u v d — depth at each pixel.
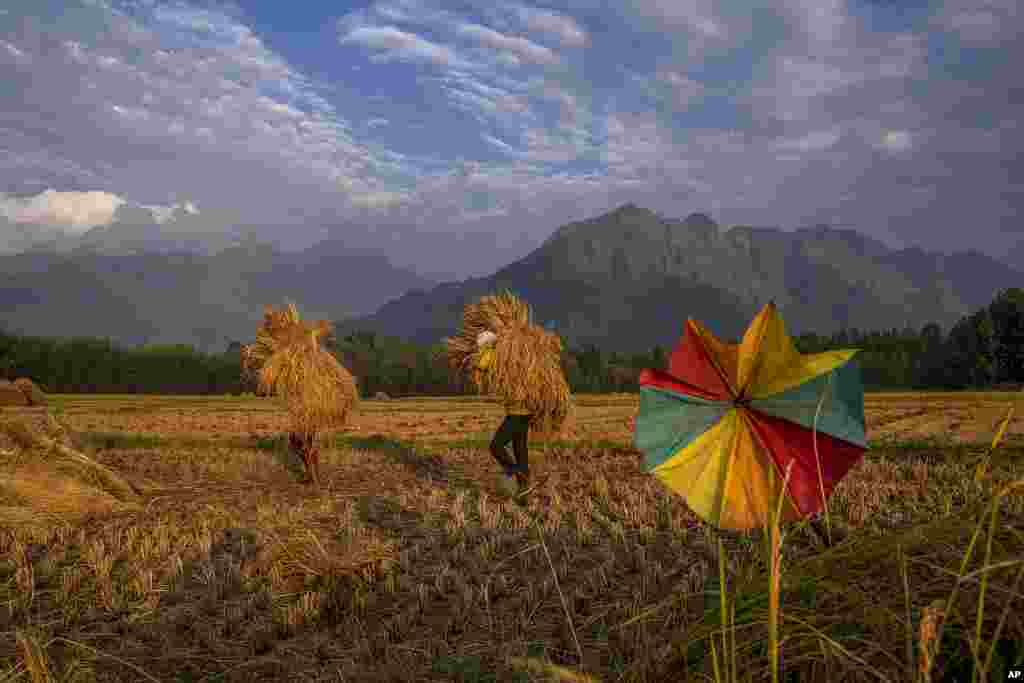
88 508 6.99
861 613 1.93
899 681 1.67
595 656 3.19
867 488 6.70
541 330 7.57
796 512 1.92
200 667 3.49
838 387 1.91
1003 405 19.75
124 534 6.09
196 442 13.08
